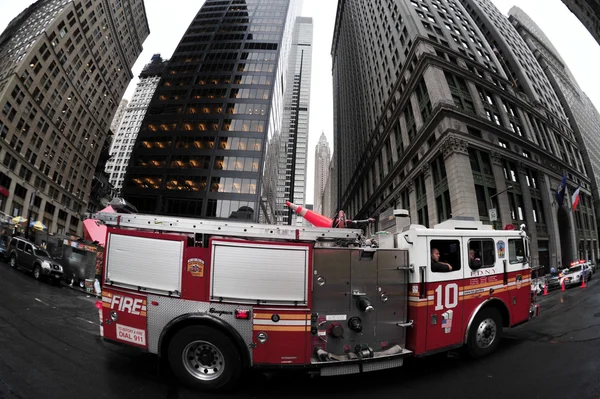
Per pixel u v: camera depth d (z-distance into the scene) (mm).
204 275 4297
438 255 5230
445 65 29359
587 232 41750
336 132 107688
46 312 8227
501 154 28047
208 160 51125
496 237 6062
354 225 6930
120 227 4887
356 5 65312
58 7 49219
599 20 11133
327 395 4172
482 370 5027
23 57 41125
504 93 33188
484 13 49156
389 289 4730
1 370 4410
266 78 58875
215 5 75438
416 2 36250
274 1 75812
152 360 5230
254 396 4117
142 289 4512
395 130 37938
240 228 4480
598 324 8008
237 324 4172
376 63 47156
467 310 5363
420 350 4723
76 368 4715
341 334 4348
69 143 51906
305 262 4312
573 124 61000
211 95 57062
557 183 34875
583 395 4047
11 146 39188
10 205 39031
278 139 76875
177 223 4590
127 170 51500
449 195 25031
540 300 14188
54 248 17312
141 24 72000
